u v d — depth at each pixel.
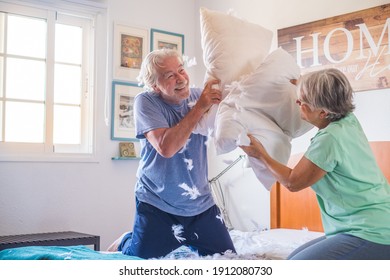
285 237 2.85
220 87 2.03
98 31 3.62
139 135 2.14
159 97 2.18
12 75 3.32
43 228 3.32
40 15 3.40
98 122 3.60
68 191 3.44
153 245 2.17
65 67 3.56
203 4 4.15
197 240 2.24
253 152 1.82
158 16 3.96
